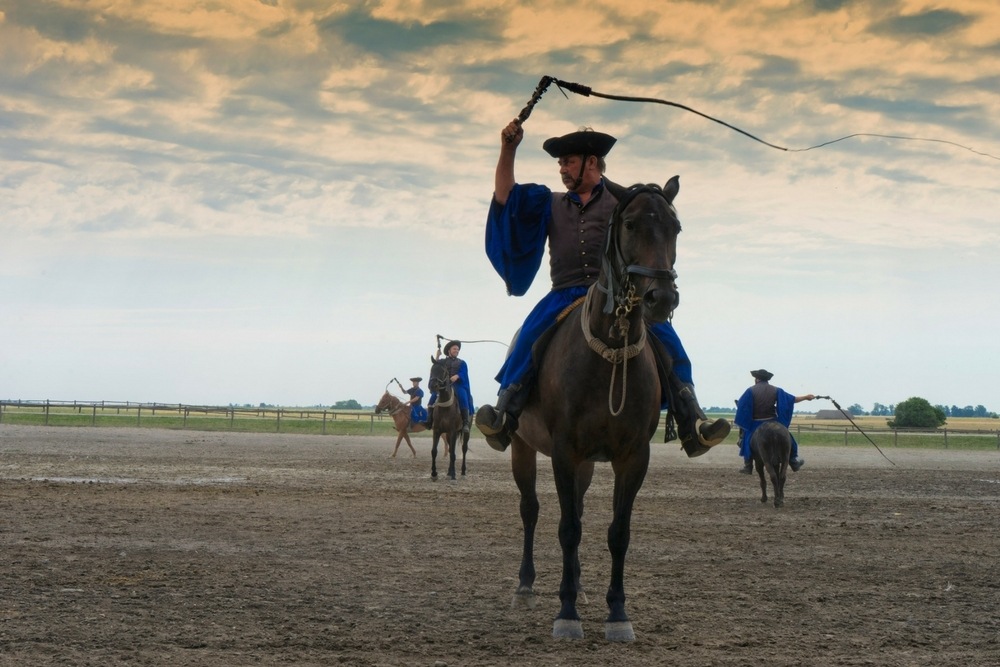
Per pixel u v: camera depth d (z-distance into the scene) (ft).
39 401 195.21
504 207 29.32
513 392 28.25
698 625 27.89
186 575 33.42
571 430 26.66
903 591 33.65
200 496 60.49
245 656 23.18
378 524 49.34
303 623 26.86
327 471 87.66
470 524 50.31
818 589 33.81
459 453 128.57
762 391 67.97
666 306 23.82
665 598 31.91
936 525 54.39
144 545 39.93
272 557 38.04
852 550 43.65
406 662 23.15
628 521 26.73
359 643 24.79
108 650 23.36
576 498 30.71
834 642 25.89
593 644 25.46
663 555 41.39
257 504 57.00
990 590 34.04
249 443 135.95
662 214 24.68
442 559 38.93
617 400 26.05
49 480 69.10
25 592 29.71
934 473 101.96
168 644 24.12
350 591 31.71
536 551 41.65
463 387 82.58
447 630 26.73
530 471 31.48
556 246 29.30
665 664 23.41
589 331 26.32
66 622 26.04
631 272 24.41
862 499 70.69
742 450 93.76
